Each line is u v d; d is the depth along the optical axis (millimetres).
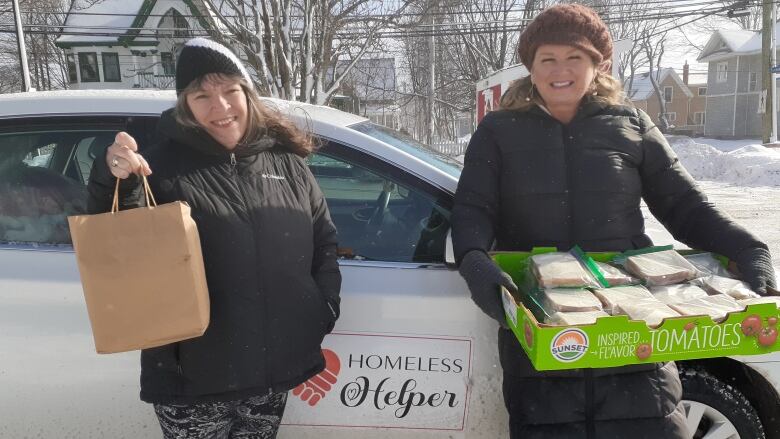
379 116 32688
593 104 1852
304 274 1672
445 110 33250
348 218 2078
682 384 2014
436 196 2035
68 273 1886
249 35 9734
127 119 1998
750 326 1475
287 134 1747
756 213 8750
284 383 1635
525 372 1724
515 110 1878
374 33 12008
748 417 2053
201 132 1568
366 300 1910
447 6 16484
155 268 1404
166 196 1548
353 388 1926
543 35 1780
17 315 1855
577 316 1499
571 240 1831
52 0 28438
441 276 1961
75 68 29203
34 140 2014
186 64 1558
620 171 1824
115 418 1883
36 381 1865
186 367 1556
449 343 1933
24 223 1974
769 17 19812
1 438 1895
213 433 1653
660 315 1488
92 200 1486
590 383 1689
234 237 1552
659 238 2406
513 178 1834
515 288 1609
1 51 31656
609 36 1830
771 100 20156
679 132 42469
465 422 1971
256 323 1579
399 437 1970
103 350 1414
